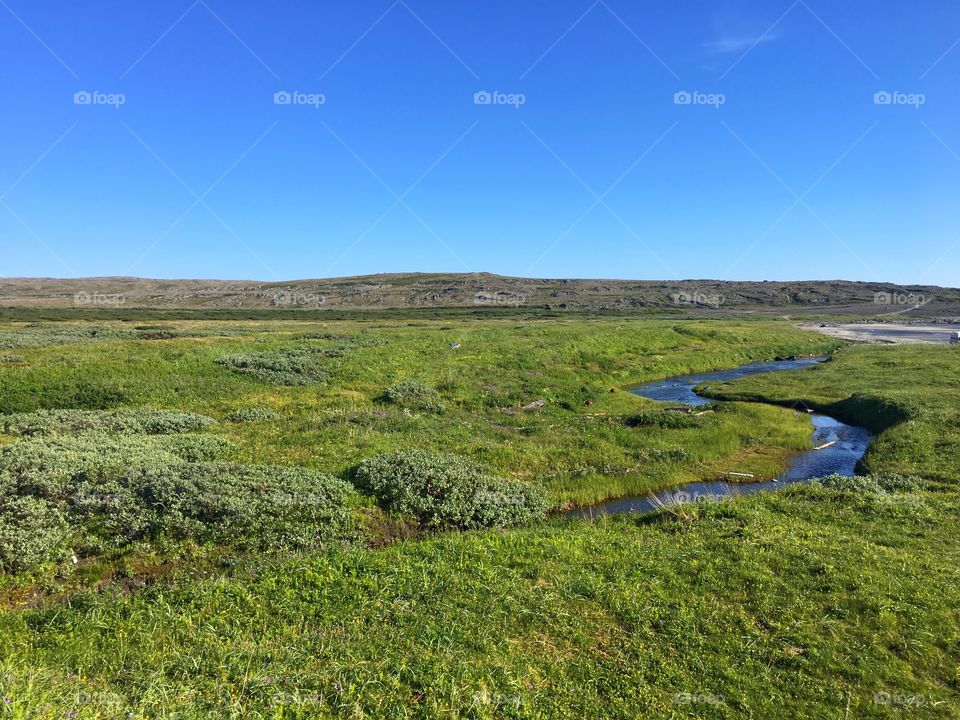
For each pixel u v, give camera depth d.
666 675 6.84
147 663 6.77
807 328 77.00
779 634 7.68
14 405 20.86
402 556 10.02
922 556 10.09
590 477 16.72
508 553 10.22
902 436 19.86
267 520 11.45
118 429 18.06
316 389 26.44
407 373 30.88
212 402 23.36
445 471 14.37
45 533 10.05
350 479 14.41
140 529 10.71
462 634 7.55
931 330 74.94
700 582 9.12
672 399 32.22
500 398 26.86
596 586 8.92
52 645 7.29
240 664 6.73
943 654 7.25
